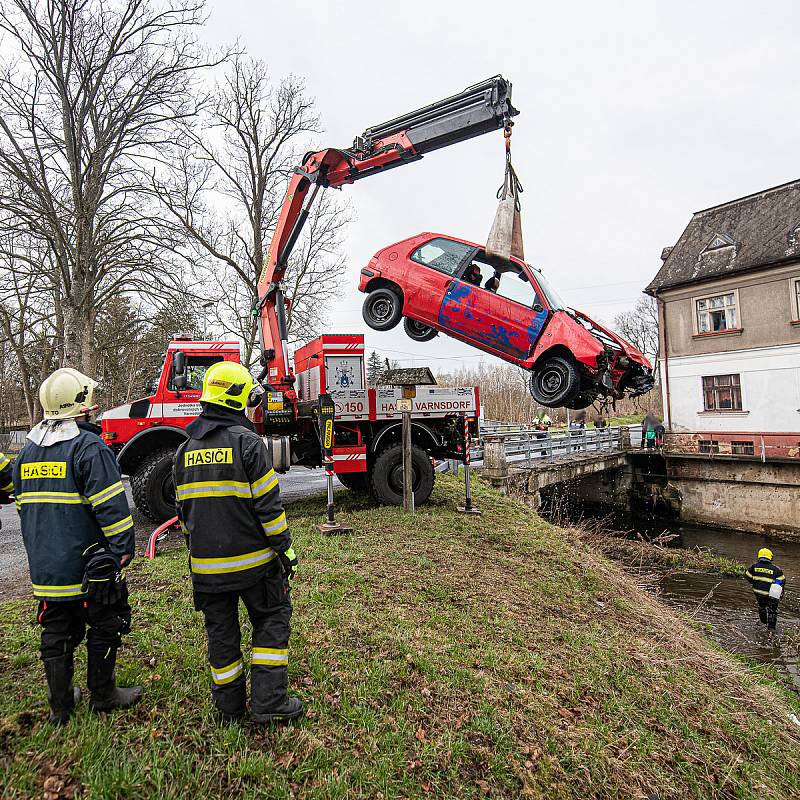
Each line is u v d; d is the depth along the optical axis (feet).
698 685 15.40
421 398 26.76
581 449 64.23
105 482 8.29
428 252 25.27
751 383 64.03
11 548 22.66
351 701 10.42
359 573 17.25
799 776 12.85
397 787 8.59
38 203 44.14
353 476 31.63
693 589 37.29
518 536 24.95
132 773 7.71
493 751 10.04
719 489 60.54
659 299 72.84
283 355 26.66
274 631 9.13
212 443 8.61
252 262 66.44
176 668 10.60
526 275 22.95
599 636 16.69
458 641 13.98
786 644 27.84
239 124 65.36
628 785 10.42
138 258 50.37
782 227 65.67
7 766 7.54
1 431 119.85
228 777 8.00
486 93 21.89
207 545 8.49
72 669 8.70
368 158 24.76
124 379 98.89
